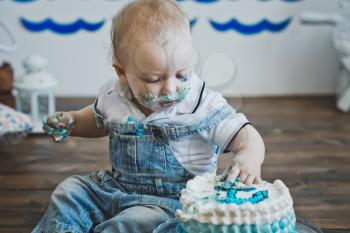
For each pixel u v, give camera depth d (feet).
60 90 8.32
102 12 8.07
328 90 8.57
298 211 4.43
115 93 3.92
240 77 8.44
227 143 3.67
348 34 7.73
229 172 3.38
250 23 8.24
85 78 8.30
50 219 3.75
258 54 8.37
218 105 3.74
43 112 7.13
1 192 4.87
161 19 3.44
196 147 3.77
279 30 8.30
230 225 2.96
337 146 6.20
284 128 6.89
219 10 8.16
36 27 8.07
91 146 6.22
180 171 3.76
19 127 5.80
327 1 8.23
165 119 3.70
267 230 2.96
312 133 6.69
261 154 3.54
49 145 6.24
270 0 8.20
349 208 4.50
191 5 8.12
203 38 8.26
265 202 3.04
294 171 5.38
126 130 3.75
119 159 3.84
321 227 4.15
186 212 3.08
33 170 5.45
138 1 3.60
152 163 3.75
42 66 6.77
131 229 3.47
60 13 8.05
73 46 8.16
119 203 3.76
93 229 3.82
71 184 3.87
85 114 4.16
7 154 5.92
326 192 4.85
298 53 8.41
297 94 8.57
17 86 6.68
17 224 4.23
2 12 8.00
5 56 8.12
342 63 7.73
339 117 7.43
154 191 3.78
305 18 7.97
